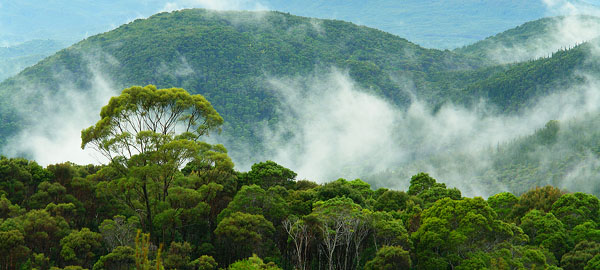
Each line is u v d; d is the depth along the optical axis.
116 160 86.38
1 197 95.25
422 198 121.56
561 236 93.88
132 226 90.31
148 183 85.50
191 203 92.75
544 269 82.50
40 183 102.69
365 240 91.44
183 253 81.75
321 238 88.56
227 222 87.00
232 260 88.81
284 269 89.06
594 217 103.50
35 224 84.25
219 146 98.00
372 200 118.44
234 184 108.50
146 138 84.12
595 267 80.69
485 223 82.38
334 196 103.69
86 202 101.88
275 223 97.50
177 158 84.88
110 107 85.00
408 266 80.56
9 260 77.12
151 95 88.25
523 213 112.81
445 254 84.81
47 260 82.50
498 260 80.12
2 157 110.38
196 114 95.31
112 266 77.56
